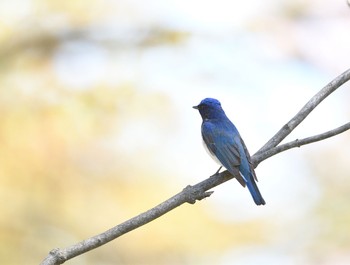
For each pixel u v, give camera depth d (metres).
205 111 10.46
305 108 8.77
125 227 7.45
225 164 9.40
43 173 15.70
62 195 15.62
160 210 7.66
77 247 7.23
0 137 15.80
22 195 15.62
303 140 8.49
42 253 15.40
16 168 15.72
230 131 10.01
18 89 16.27
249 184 9.20
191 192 7.80
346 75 8.90
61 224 15.51
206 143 9.96
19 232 15.49
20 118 15.98
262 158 8.58
